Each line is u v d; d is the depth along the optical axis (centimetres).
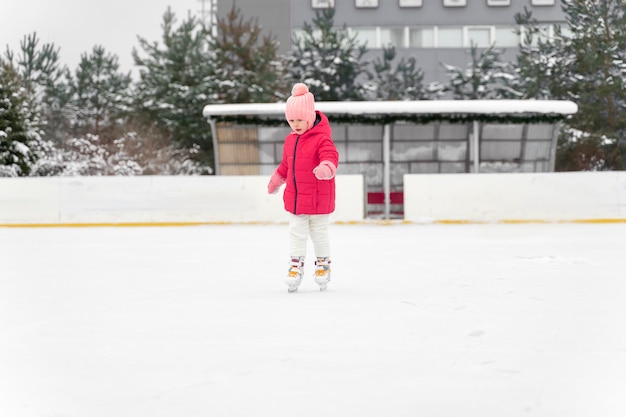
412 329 359
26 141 2467
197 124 2798
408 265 689
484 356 297
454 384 253
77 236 1181
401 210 1706
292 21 3953
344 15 4000
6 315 418
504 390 245
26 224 1502
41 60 3444
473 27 3997
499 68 3119
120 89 3456
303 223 513
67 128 3353
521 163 1744
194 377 266
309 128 511
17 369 283
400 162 1741
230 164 1791
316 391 245
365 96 2944
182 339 340
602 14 2777
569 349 311
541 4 3962
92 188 1504
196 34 3108
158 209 1504
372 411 222
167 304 455
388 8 4003
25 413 226
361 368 277
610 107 2697
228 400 236
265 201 1506
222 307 438
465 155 1736
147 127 2953
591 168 2622
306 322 381
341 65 2945
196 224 1502
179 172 2812
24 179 1508
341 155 1741
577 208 1473
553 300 455
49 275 631
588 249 848
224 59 2939
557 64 2795
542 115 1712
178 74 2961
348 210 1512
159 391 248
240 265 710
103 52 3559
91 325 382
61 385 258
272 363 287
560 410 223
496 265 678
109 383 260
